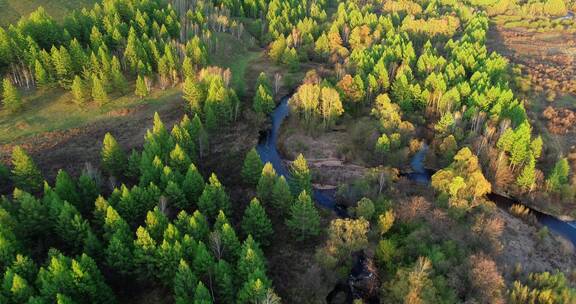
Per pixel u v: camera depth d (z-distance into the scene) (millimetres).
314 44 187250
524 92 157125
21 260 72438
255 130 136875
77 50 139625
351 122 137500
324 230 96750
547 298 74625
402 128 125750
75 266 69312
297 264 88500
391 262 83688
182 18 186250
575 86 163000
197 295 68375
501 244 93125
